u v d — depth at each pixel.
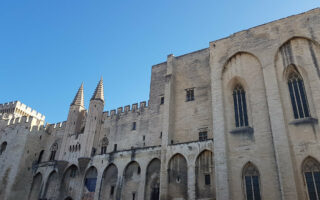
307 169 25.70
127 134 47.44
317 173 25.14
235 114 32.47
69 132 53.34
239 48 34.59
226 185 28.61
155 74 49.50
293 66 30.20
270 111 29.06
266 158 27.89
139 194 37.22
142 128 46.03
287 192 25.00
